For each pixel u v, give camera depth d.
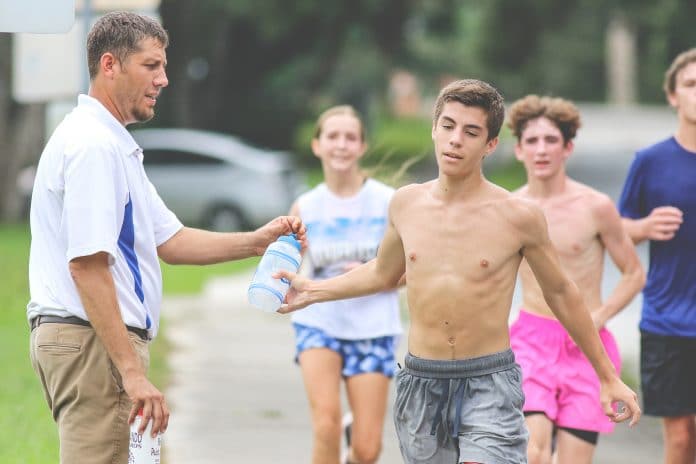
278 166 62.56
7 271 40.28
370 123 80.56
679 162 17.27
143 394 11.59
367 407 16.97
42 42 23.41
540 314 15.97
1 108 60.75
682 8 83.00
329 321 16.97
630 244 16.38
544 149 16.20
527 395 15.69
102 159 11.76
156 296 12.54
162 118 94.19
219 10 92.44
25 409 21.94
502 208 12.33
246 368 29.36
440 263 12.38
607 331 16.33
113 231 11.74
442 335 12.38
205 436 22.11
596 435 15.78
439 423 12.42
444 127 12.23
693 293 17.17
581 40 195.62
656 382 17.38
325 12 94.31
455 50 118.56
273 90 102.06
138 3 24.50
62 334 11.95
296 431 22.78
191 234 13.55
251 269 51.34
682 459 17.42
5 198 61.47
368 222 17.62
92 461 11.98
